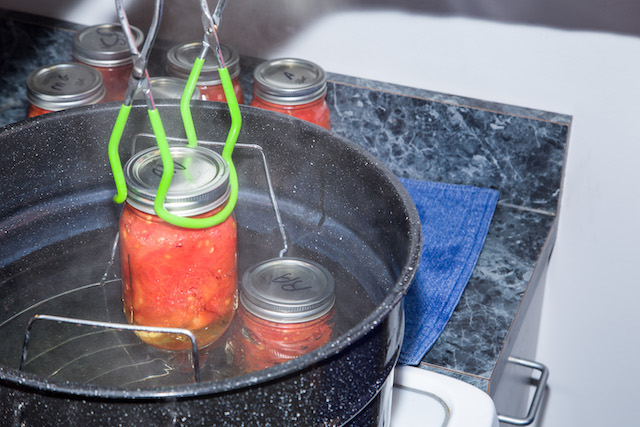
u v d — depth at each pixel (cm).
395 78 92
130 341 60
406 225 52
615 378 103
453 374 70
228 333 61
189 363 58
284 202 68
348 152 60
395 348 49
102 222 69
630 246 92
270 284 58
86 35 88
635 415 105
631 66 82
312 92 79
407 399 67
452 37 87
